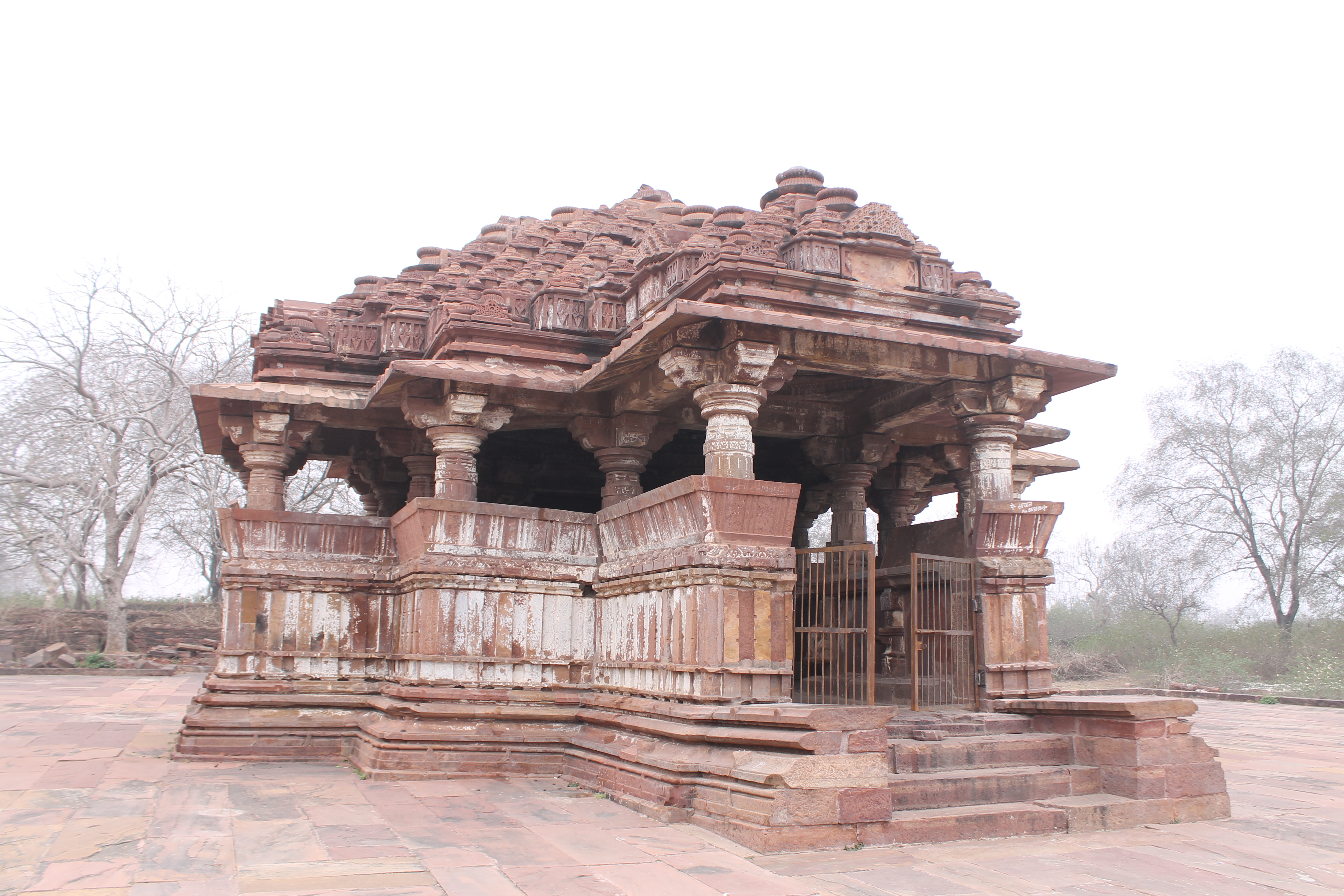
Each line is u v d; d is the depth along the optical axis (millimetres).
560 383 9547
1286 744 13148
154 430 29484
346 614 10648
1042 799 7410
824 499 14406
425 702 9242
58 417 32531
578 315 10891
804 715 6387
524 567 9648
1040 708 8227
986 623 8625
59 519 30547
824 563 8039
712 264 8781
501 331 10391
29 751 10414
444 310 11062
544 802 7801
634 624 8836
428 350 11383
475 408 9555
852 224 9383
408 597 10031
